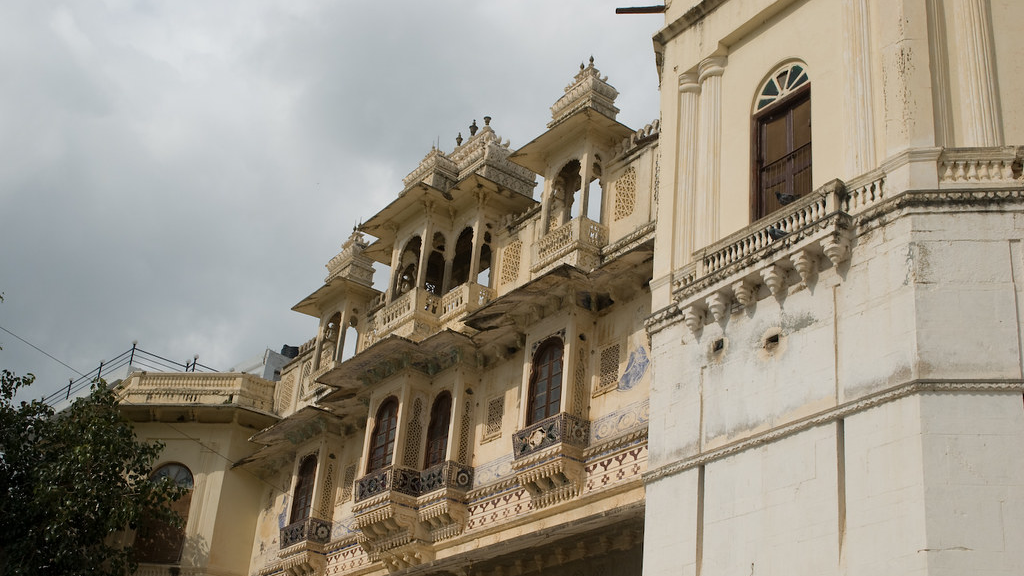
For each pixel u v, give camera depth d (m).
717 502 15.59
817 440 14.51
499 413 24.36
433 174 28.48
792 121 17.39
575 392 21.92
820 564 13.88
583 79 24.88
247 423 34.59
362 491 25.73
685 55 19.55
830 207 15.38
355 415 29.58
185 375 35.41
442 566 21.31
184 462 34.12
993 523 12.63
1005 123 14.98
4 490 27.56
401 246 29.06
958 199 14.35
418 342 25.56
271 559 32.03
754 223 16.53
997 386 13.30
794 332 15.41
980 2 15.62
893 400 13.73
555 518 21.47
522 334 24.23
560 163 25.03
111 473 28.34
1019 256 13.98
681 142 19.00
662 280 18.14
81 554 27.20
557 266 22.78
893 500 13.28
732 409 15.92
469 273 28.69
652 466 16.88
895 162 14.93
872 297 14.52
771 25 18.25
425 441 25.61
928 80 15.21
